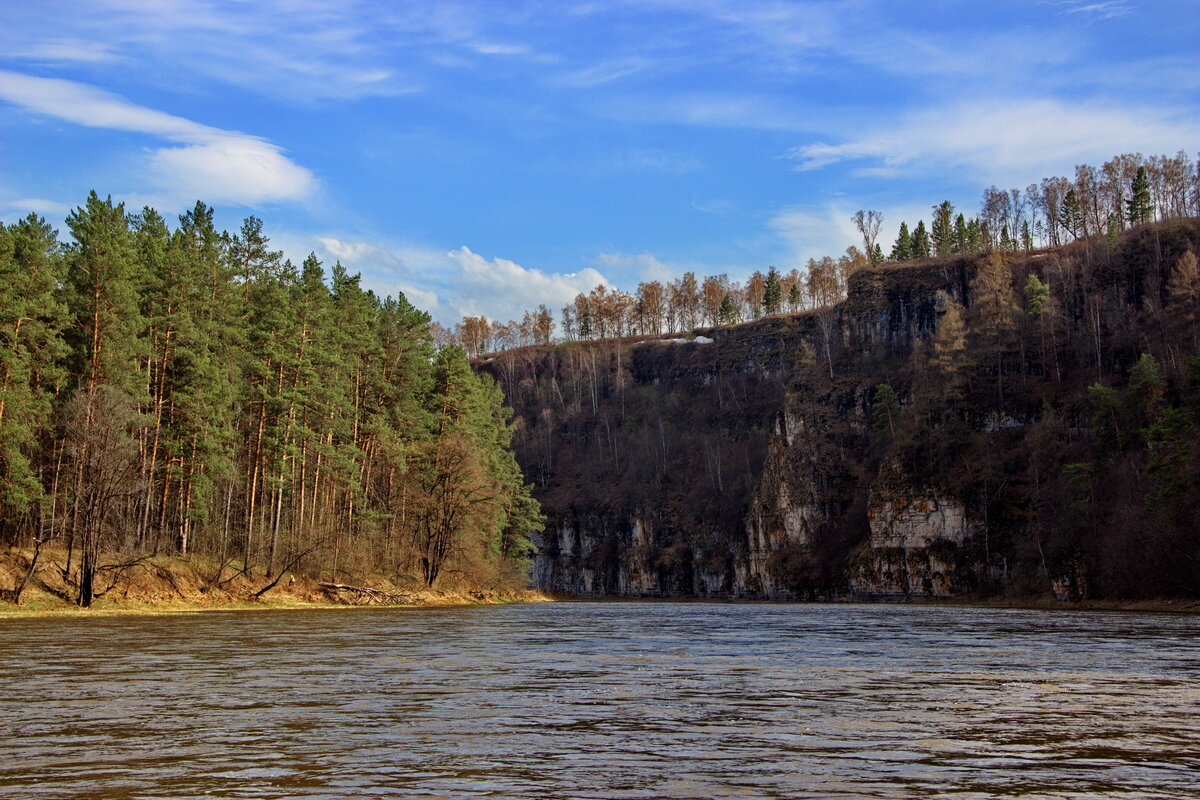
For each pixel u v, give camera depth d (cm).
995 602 11494
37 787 1462
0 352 5516
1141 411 10750
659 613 8262
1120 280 15300
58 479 6531
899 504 13412
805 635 4997
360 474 9056
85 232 6347
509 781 1508
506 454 13488
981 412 13688
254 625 5241
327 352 8225
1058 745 1819
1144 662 3431
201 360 6919
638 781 1510
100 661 3231
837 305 19012
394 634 4734
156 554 6900
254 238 9888
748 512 16862
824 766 1625
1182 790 1466
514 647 4041
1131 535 9369
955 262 17812
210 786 1469
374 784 1485
